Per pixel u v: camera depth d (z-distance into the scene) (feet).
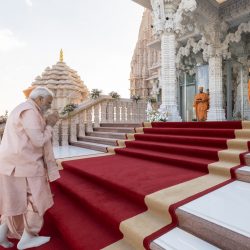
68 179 13.37
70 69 61.93
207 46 38.88
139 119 39.06
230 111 41.22
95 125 32.96
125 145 20.79
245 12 34.04
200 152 13.33
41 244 8.07
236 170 10.03
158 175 11.46
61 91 56.44
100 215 8.63
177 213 7.07
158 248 5.95
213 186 9.28
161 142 18.26
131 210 8.47
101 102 33.81
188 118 47.62
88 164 15.15
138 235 6.66
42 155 8.27
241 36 38.45
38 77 59.26
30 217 7.79
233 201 7.62
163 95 28.30
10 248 7.97
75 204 10.64
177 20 27.12
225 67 41.57
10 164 7.51
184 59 47.34
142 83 82.33
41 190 7.86
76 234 7.73
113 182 10.44
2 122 25.61
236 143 12.69
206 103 33.58
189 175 11.23
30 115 7.72
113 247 6.88
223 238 5.77
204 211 6.86
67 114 30.17
